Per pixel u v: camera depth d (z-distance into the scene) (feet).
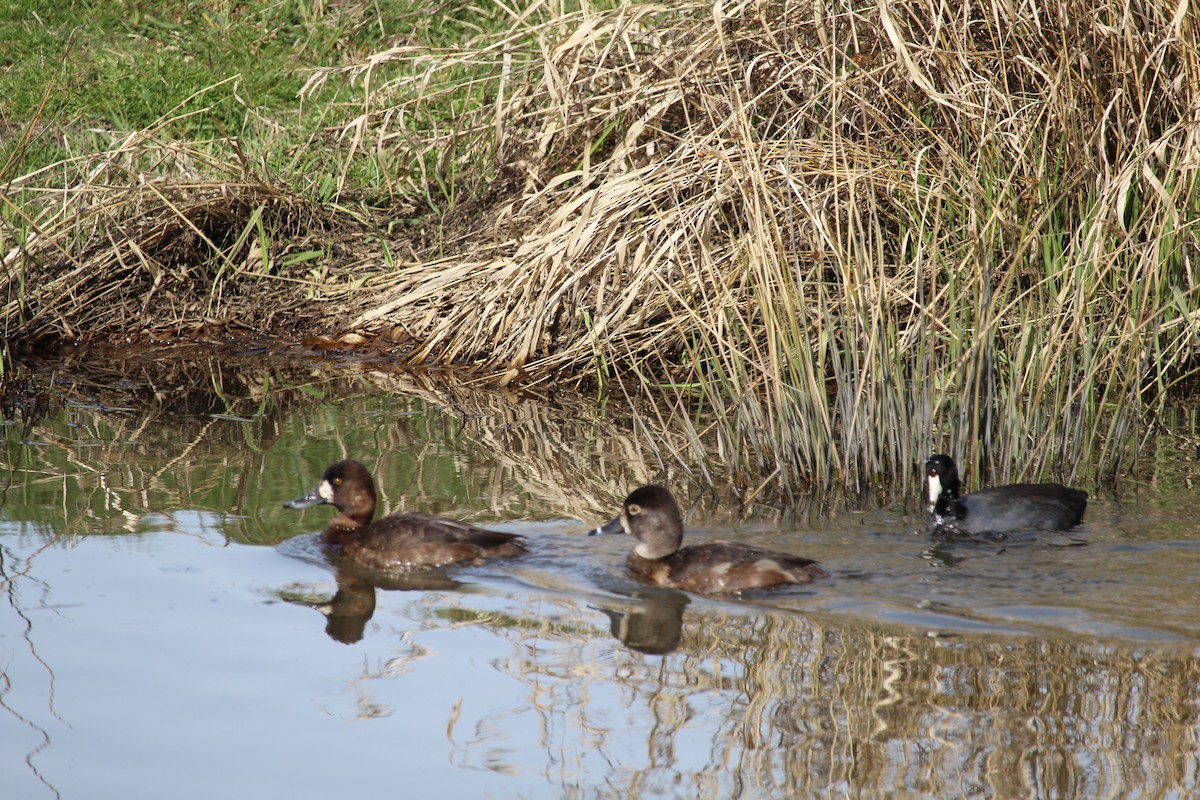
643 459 43.70
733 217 51.72
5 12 80.74
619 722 26.30
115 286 60.59
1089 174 46.50
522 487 40.83
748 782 23.94
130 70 75.15
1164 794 23.22
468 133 63.67
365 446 44.98
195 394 51.70
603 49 57.93
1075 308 41.98
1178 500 38.27
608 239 51.34
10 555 34.58
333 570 34.71
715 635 30.25
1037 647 29.01
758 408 42.75
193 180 61.41
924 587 32.60
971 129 47.39
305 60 78.74
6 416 48.62
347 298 60.29
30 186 63.46
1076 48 47.01
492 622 31.27
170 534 36.63
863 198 49.26
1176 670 27.78
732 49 53.93
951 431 41.24
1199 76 45.68
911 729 25.72
